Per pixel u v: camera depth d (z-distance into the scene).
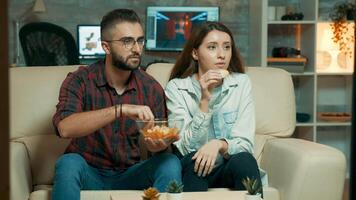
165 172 2.01
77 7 5.18
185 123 2.28
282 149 2.35
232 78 2.37
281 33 5.12
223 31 2.36
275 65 4.75
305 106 4.99
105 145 2.22
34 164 2.44
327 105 5.13
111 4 5.20
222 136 2.30
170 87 2.38
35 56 4.82
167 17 4.99
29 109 2.50
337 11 4.89
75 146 2.23
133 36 2.17
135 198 1.74
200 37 2.35
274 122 2.64
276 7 4.79
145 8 5.22
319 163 2.14
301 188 2.15
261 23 4.73
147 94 2.30
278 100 2.67
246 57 5.29
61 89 2.21
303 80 5.03
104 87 2.25
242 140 2.23
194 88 2.34
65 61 4.88
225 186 2.18
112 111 2.00
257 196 1.55
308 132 4.87
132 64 2.19
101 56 4.99
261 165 2.56
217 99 2.31
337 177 2.17
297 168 2.17
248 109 2.33
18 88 2.52
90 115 2.02
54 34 4.82
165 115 2.33
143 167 2.09
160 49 5.01
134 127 2.25
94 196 2.05
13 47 5.15
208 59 2.32
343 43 4.85
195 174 2.08
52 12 5.16
